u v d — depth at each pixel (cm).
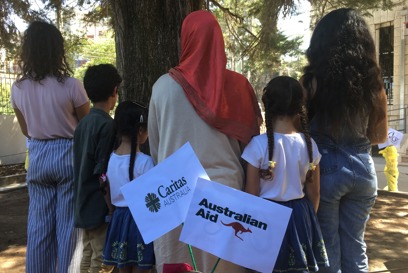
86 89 300
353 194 252
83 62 2336
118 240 271
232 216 212
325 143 250
